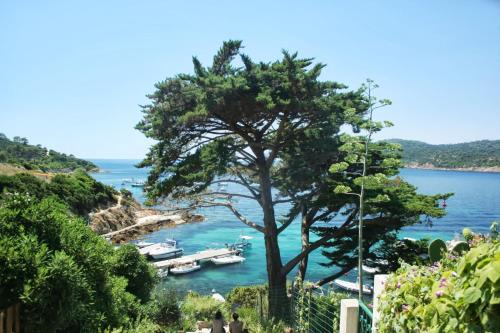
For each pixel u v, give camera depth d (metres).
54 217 7.70
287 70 18.02
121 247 13.45
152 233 68.88
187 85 18.56
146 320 11.20
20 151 163.50
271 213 20.97
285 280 20.64
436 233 64.75
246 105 17.77
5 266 6.13
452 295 3.02
